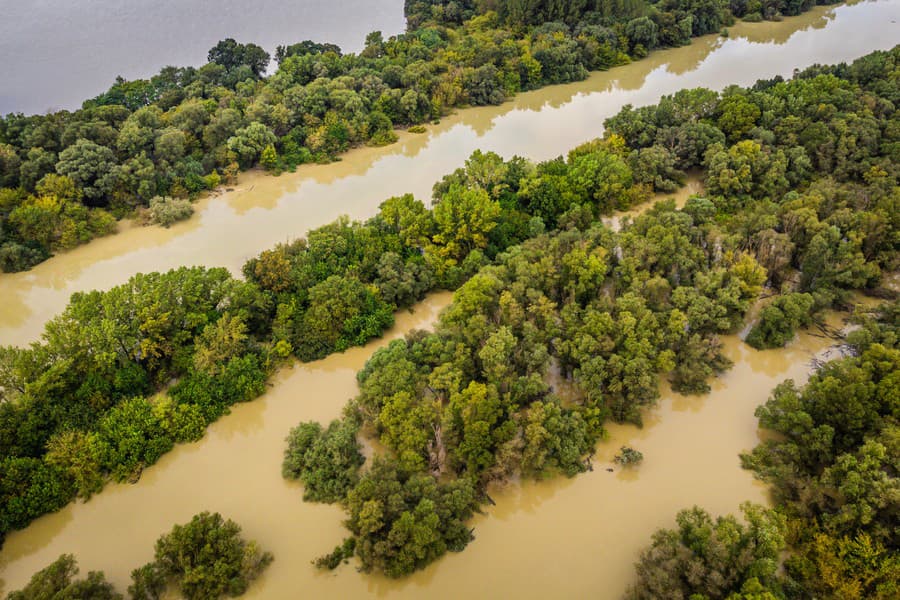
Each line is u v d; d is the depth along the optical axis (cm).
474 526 5434
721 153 9731
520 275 7362
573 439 5884
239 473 6012
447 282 8250
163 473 6031
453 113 14300
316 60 13975
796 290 7862
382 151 12638
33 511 5538
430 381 6166
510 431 5597
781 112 10656
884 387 5547
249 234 9925
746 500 5528
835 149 9725
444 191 9538
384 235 8556
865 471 4969
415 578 5041
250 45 14975
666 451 6059
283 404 6775
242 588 4912
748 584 4344
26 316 8319
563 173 9875
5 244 9194
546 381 6675
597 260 7356
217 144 11681
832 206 8344
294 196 11056
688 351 6700
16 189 9825
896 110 10431
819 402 5700
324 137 12256
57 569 4806
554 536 5328
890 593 4366
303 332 7381
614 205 9844
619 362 6169
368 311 7619
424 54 15038
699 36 17950
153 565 4928
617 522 5419
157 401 6322
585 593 4888
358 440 6231
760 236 7875
